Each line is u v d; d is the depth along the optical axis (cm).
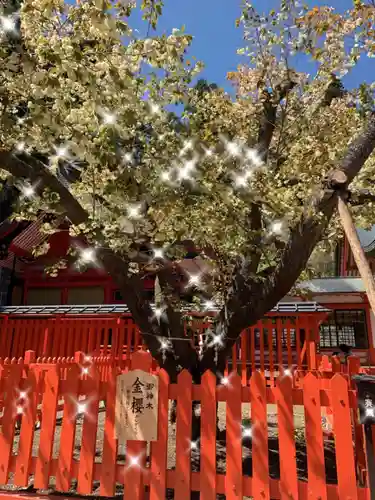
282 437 306
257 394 317
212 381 327
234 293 422
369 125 331
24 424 359
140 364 346
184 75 385
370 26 439
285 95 525
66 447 342
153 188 352
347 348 1253
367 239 1853
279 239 437
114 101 337
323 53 482
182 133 400
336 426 299
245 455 463
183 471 316
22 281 1889
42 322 1105
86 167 414
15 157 369
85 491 328
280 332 900
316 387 307
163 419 329
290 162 489
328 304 1956
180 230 381
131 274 432
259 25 495
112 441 334
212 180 365
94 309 1229
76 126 327
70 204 386
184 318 518
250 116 596
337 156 429
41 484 340
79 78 293
